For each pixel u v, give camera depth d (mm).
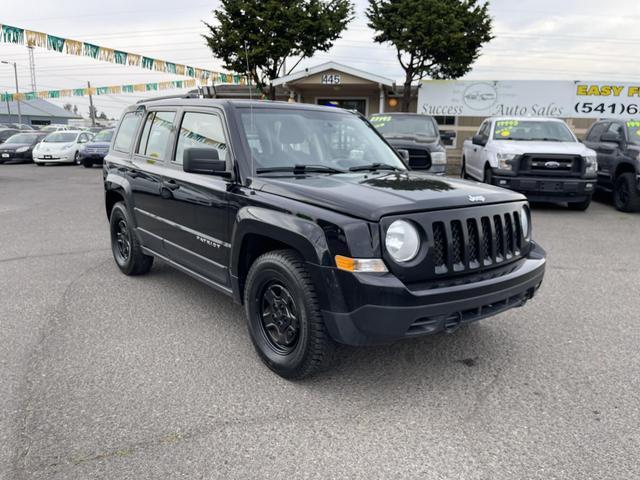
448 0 18312
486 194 3316
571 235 8039
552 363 3645
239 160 3652
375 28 18672
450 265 3004
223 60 18922
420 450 2641
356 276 2805
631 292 5238
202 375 3416
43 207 10500
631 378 3426
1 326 4199
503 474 2455
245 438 2725
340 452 2619
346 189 3209
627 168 10234
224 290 3930
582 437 2758
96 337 4008
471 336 4105
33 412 2938
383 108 20781
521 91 18891
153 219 4801
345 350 3834
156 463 2514
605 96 18641
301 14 17703
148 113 5113
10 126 40500
